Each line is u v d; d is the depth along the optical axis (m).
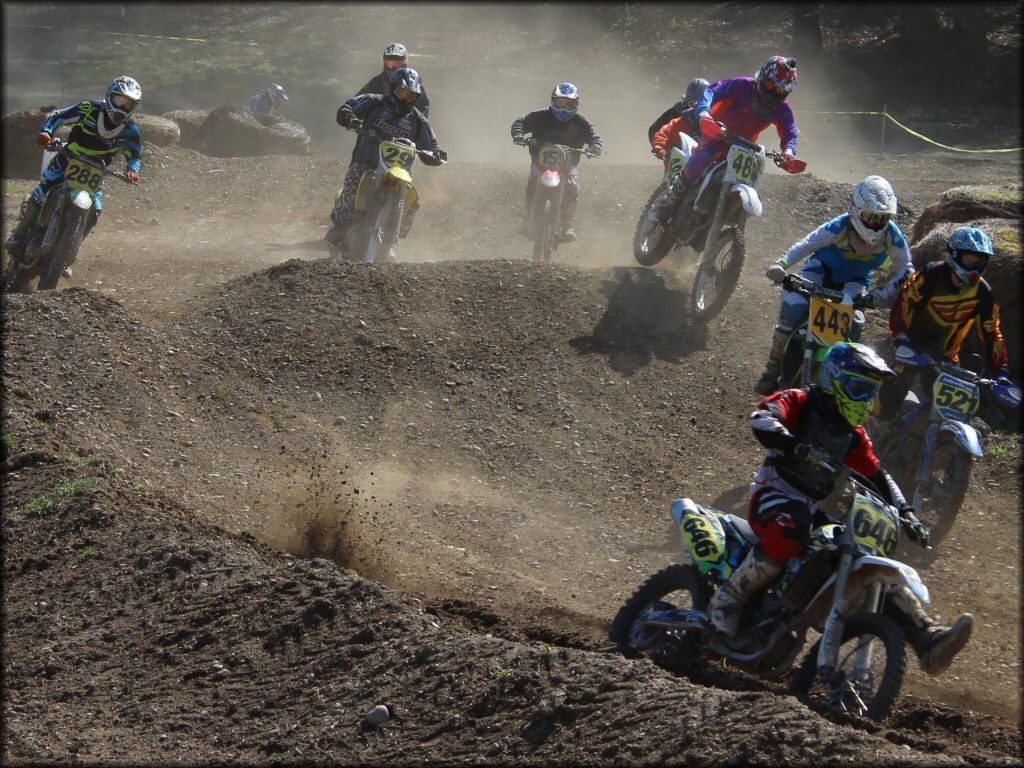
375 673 19.41
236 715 18.94
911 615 19.50
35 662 21.08
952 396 29.02
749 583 20.36
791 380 31.56
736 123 41.84
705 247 41.19
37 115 79.94
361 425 34.72
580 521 30.28
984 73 139.62
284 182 71.94
